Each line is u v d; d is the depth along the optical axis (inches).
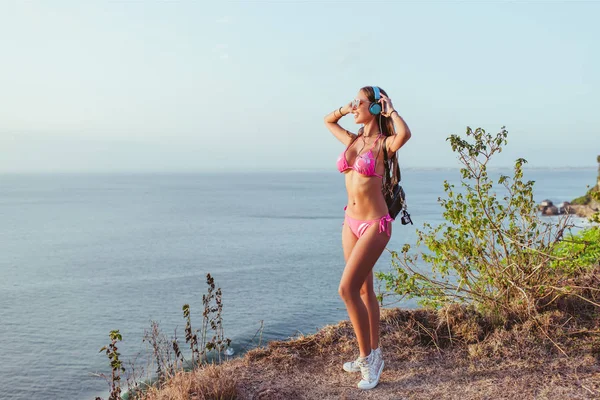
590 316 192.4
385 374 170.6
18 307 1253.7
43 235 3004.4
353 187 156.6
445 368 171.3
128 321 1089.4
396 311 212.7
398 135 148.0
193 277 1593.3
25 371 790.5
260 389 157.8
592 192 215.3
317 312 1055.0
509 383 154.3
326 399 151.5
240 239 2640.3
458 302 213.3
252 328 927.7
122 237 2839.6
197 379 157.3
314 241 2518.5
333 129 173.8
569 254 205.0
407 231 2460.6
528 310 192.2
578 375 155.6
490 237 204.8
